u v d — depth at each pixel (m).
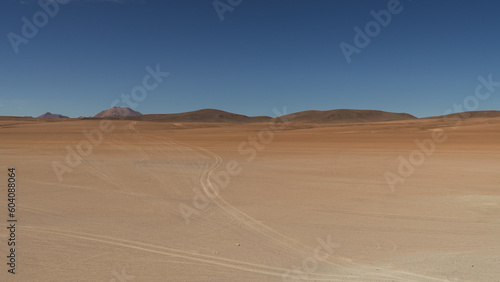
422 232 9.57
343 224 10.34
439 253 7.86
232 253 7.87
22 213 11.28
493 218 10.96
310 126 117.94
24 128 88.00
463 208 12.25
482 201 13.19
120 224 10.15
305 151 36.47
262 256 7.70
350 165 25.03
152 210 11.89
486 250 8.07
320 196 14.40
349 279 6.45
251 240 8.85
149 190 15.49
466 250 8.09
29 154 31.89
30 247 8.08
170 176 19.48
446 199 13.69
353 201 13.47
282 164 25.62
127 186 16.41
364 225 10.25
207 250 8.05
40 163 24.86
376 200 13.65
